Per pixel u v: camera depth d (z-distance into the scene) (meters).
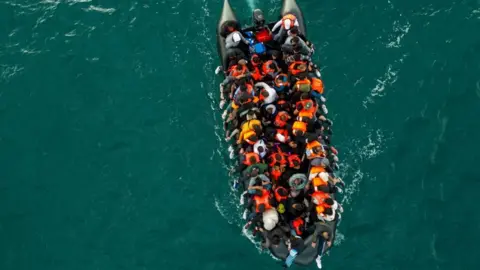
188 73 20.58
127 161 19.45
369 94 20.03
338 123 19.66
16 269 18.05
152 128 19.89
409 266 17.91
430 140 19.34
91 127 19.95
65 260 18.20
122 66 20.81
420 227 18.34
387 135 19.47
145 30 21.28
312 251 17.53
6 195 19.03
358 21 21.16
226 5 20.78
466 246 17.97
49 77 20.72
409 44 20.72
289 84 18.52
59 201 18.95
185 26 21.27
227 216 18.70
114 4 21.77
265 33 19.98
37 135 19.88
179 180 19.16
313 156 17.31
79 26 21.44
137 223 18.67
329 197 16.95
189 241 18.42
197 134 19.73
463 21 20.94
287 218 17.77
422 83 20.12
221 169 19.23
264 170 17.41
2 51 21.11
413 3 21.38
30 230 18.56
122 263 18.17
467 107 19.69
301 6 21.55
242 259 18.16
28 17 21.59
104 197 18.98
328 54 20.69
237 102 17.80
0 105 20.33
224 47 19.92
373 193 18.83
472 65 20.25
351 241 18.27
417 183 18.88
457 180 18.80
